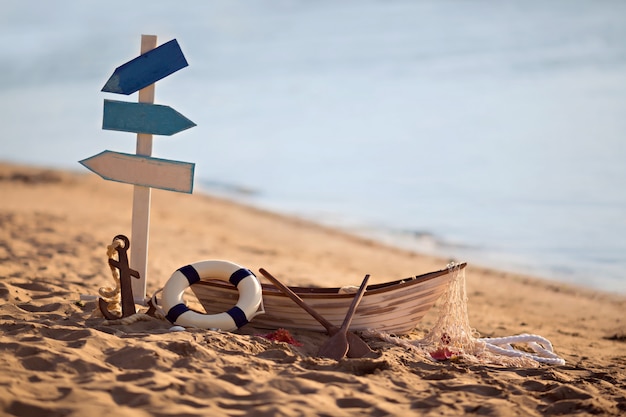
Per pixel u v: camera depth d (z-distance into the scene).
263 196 18.91
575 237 14.38
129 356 5.45
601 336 8.61
